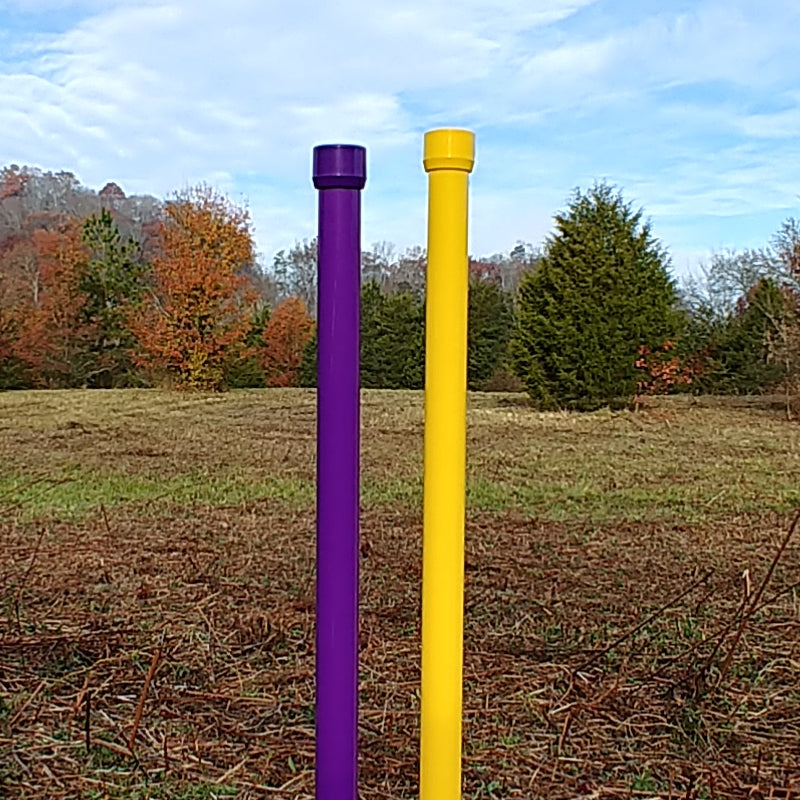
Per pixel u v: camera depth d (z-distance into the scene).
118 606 4.33
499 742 2.89
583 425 13.12
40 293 20.83
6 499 7.23
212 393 18.66
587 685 3.32
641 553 5.44
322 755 1.48
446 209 1.44
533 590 4.59
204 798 2.54
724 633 3.39
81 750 2.83
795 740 2.92
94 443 10.99
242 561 5.23
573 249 15.02
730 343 17.09
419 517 6.54
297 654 3.67
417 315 20.34
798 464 9.35
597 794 2.58
